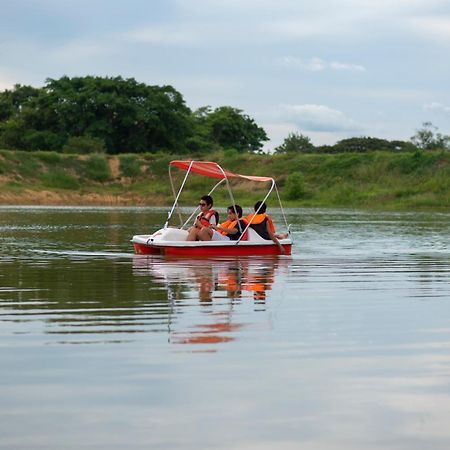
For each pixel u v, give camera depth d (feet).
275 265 55.83
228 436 19.86
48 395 22.66
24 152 258.57
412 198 201.16
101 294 40.29
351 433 20.15
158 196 242.37
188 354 27.09
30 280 45.93
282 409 21.72
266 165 253.44
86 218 130.00
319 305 37.27
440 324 32.60
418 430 20.35
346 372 25.12
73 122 319.88
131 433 19.98
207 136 374.63
